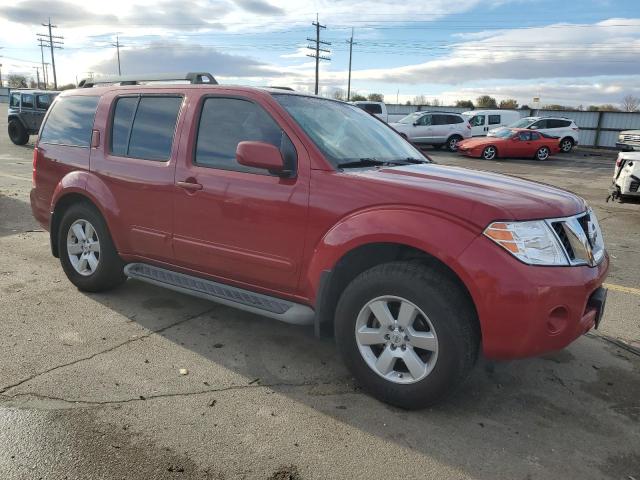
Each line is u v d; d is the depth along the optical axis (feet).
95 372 11.23
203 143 12.79
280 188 11.28
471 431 9.67
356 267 11.15
